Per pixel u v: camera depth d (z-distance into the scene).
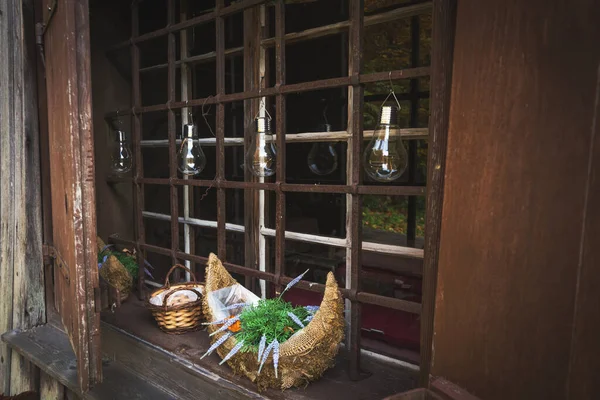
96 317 1.65
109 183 2.79
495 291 0.77
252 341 1.49
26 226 2.41
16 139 2.40
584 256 0.62
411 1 1.78
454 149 0.86
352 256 1.49
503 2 0.74
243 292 1.85
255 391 1.49
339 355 1.71
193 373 1.65
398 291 2.08
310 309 1.60
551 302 0.67
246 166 1.92
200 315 2.00
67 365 2.04
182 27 2.12
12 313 2.52
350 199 1.65
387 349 1.71
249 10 1.92
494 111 0.76
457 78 0.85
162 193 3.01
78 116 1.52
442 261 0.90
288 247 2.55
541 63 0.68
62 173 1.76
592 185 0.61
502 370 0.76
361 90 1.45
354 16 1.43
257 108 1.98
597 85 0.60
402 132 1.55
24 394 2.43
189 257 2.19
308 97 2.66
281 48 1.68
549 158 0.67
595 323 0.60
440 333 0.91
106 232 2.78
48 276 2.53
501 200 0.75
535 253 0.69
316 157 2.03
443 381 0.89
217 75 1.97
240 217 2.82
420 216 5.31
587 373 0.62
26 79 2.33
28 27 2.30
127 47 2.52
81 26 1.49
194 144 2.12
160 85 2.94
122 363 2.01
